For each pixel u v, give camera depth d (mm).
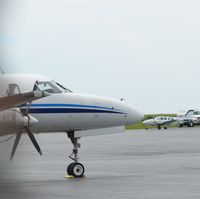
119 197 22969
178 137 89750
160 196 23250
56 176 32000
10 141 28656
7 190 25453
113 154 51875
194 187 26297
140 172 34000
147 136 96250
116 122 31500
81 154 52188
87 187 26453
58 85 30594
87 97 31016
